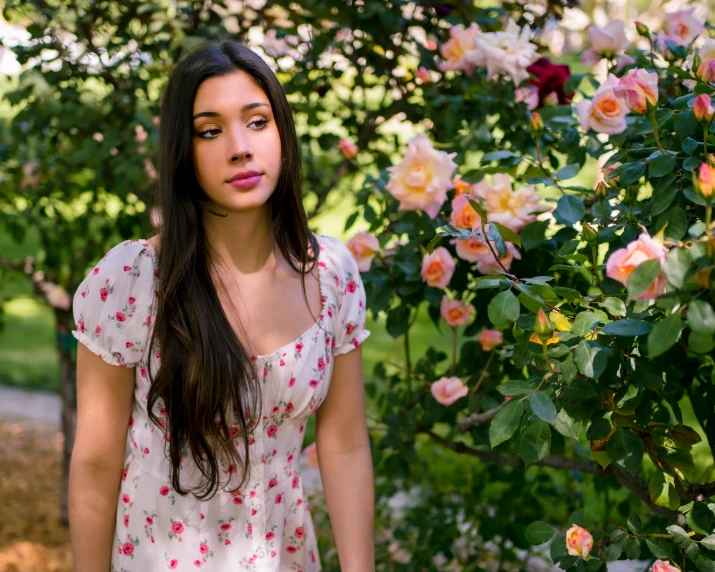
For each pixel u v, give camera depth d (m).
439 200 2.02
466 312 2.17
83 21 2.61
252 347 1.56
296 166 1.59
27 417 5.07
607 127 1.86
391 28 2.59
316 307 1.64
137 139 2.63
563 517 2.76
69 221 3.33
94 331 1.51
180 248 1.49
